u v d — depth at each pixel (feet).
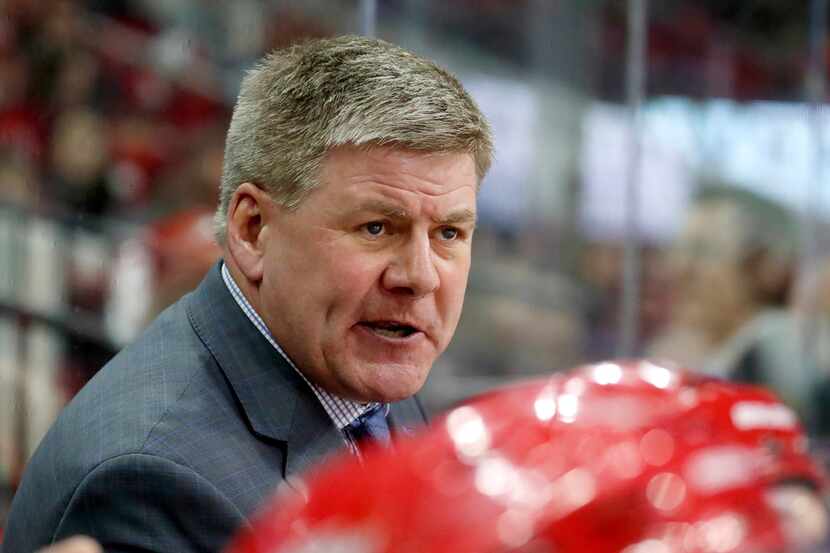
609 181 35.50
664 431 7.08
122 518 13.70
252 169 14.97
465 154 14.46
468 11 40.93
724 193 31.55
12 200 32.60
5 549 15.19
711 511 6.40
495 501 6.55
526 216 36.63
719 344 30.83
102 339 30.09
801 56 29.68
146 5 37.04
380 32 36.22
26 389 29.30
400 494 6.88
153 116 35.76
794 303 29.53
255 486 14.32
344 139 14.02
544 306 34.68
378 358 14.87
